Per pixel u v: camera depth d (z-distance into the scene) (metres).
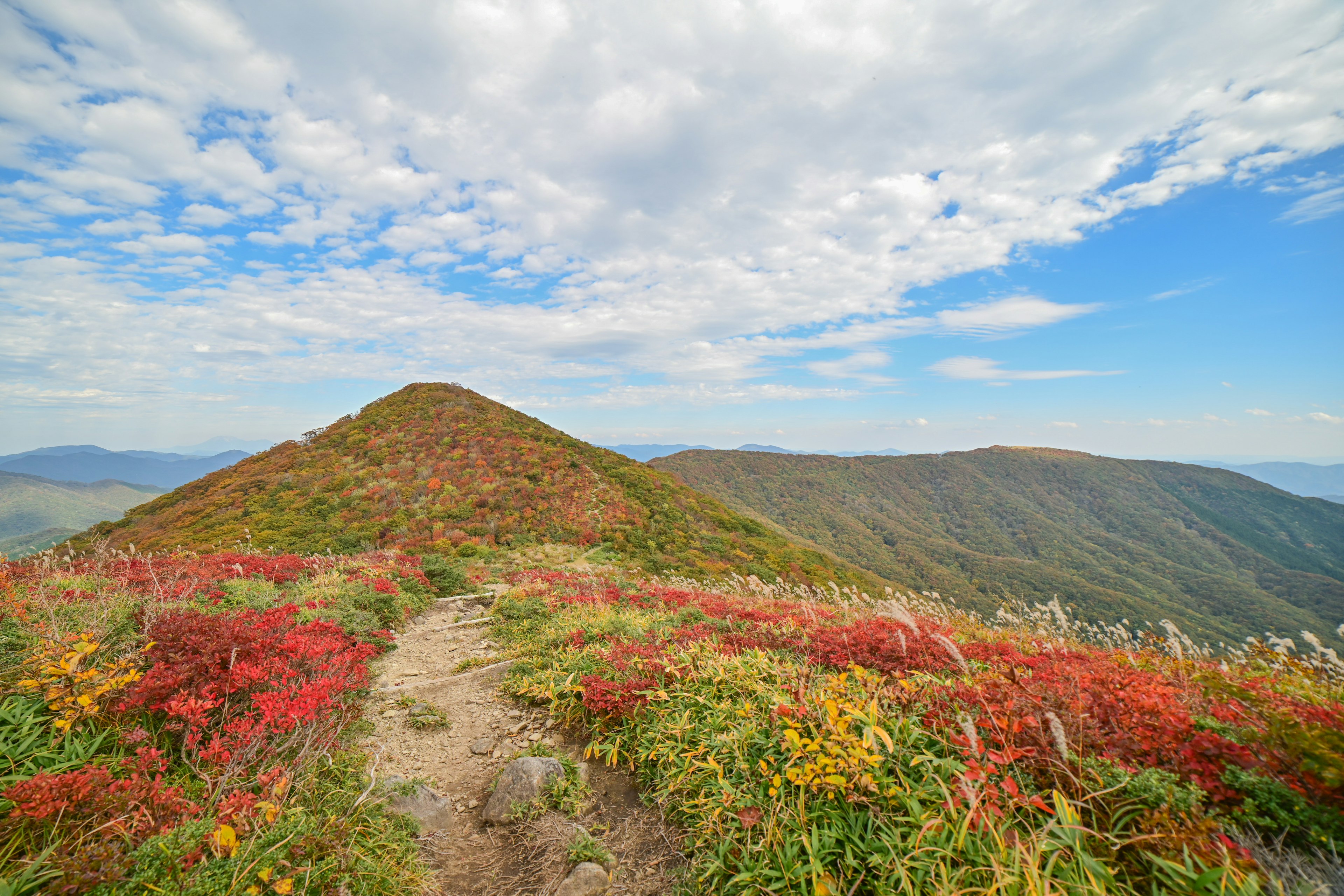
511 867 3.29
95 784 2.68
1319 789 2.23
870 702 3.56
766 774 3.26
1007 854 2.29
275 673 4.44
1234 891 1.98
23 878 2.24
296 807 3.19
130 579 7.83
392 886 2.91
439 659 7.53
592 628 7.45
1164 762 2.71
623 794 3.99
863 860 2.60
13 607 4.95
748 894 2.63
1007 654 4.95
